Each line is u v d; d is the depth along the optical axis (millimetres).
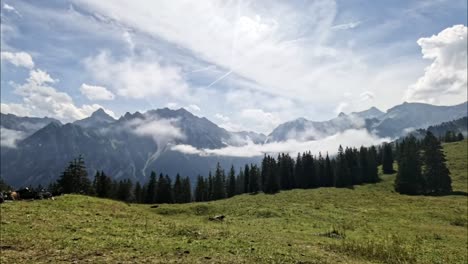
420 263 23359
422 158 111688
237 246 22562
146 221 32281
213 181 157125
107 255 17469
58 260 15984
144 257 17641
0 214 28156
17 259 15695
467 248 31484
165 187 133125
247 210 60406
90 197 47875
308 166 135500
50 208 34750
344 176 126812
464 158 139375
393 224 48125
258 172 144375
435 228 45750
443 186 101688
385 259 23750
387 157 145000
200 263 17281
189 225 32625
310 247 25453
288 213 56438
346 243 28281
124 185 134625
